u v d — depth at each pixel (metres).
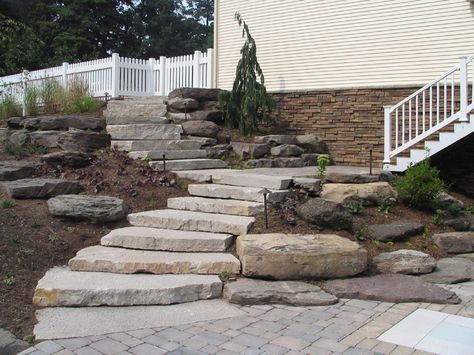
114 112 10.65
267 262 5.10
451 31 9.31
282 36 11.52
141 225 6.24
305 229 6.02
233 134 10.50
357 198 6.97
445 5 9.35
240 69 10.60
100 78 13.40
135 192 7.08
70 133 8.74
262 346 3.77
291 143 10.13
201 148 9.52
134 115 10.66
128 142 8.95
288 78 11.44
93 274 5.03
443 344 3.83
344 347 3.76
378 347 3.77
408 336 3.98
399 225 6.49
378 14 10.12
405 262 5.62
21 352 3.69
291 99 11.28
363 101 10.25
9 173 7.12
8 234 5.49
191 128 9.96
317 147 10.42
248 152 9.42
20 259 5.14
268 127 11.38
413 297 4.81
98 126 9.83
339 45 10.66
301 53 11.23
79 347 3.76
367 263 5.47
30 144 9.07
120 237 5.64
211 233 5.91
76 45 31.11
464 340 3.92
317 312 4.52
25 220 5.88
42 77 13.67
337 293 4.93
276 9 11.62
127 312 4.44
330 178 7.51
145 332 4.05
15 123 10.22
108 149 8.91
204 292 4.83
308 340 3.89
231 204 6.46
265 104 10.52
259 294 4.73
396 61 9.94
